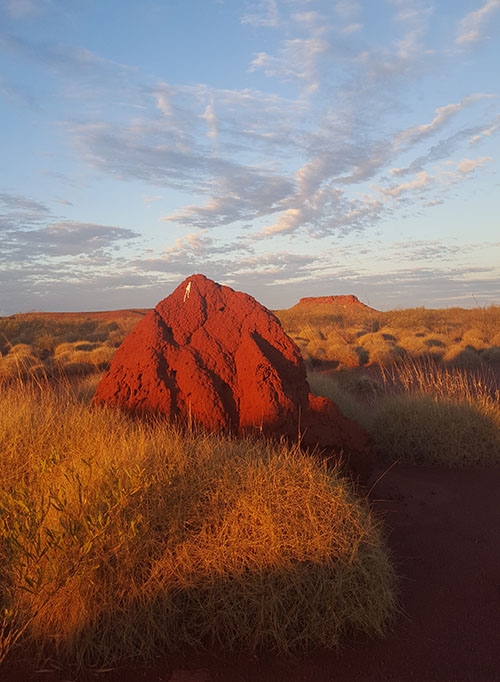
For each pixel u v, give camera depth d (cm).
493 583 379
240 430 569
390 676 279
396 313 3406
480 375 1362
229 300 694
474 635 316
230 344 636
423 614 339
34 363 1538
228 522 335
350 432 556
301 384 617
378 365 1645
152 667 281
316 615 303
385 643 308
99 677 272
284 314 3872
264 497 354
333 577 319
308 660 292
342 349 1750
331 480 398
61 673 273
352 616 310
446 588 372
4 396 680
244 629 298
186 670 280
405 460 701
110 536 313
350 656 296
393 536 462
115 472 368
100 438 466
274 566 312
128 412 595
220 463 400
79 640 285
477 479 623
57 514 334
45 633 289
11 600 300
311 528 335
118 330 3031
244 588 303
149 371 605
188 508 348
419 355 1753
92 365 1661
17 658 280
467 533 468
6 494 360
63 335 2856
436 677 278
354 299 5522
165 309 682
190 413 574
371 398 1091
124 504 332
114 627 291
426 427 712
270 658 292
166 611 300
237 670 282
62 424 530
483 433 698
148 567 313
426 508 529
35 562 300
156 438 448
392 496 561
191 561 313
